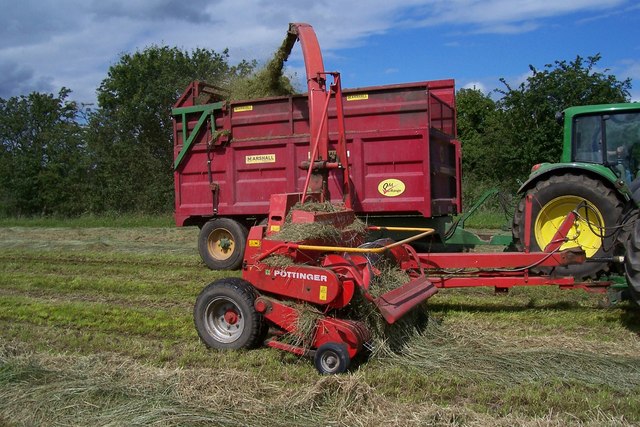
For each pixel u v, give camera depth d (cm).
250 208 951
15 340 578
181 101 1012
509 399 415
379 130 845
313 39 805
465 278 629
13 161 2805
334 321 482
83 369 476
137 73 2725
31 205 2781
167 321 639
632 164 704
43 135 2945
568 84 1805
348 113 860
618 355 499
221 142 959
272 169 931
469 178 2058
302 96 898
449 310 662
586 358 487
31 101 3431
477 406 406
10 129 3356
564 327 589
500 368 475
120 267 1004
